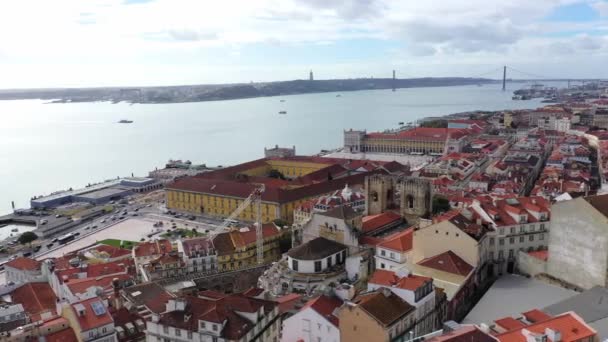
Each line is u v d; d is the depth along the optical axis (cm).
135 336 13912
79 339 12950
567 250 14225
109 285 17800
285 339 12644
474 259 14788
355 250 17700
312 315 12031
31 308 16650
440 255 14962
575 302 12019
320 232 18862
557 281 14612
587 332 9225
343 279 16725
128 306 15388
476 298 14550
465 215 16612
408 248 16212
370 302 11088
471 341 8856
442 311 12700
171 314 12594
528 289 14200
